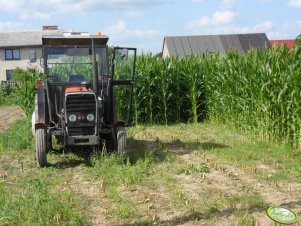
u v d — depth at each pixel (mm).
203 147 10828
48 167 9039
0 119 19938
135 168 8508
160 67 15555
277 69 10914
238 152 9984
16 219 5879
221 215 5984
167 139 12383
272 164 8961
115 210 6262
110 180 7863
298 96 10094
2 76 49812
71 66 9594
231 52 14320
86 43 9609
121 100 15219
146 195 6980
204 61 15953
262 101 11531
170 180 7828
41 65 9648
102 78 9703
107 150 10125
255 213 6027
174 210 6246
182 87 16188
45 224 5680
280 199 6637
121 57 9547
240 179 7887
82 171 8703
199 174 8305
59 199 6699
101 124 9492
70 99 8914
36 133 9062
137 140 12273
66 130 8906
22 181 7820
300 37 10523
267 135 11453
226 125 14438
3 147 11031
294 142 10391
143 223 5742
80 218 5859
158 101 15875
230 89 13547
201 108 16281
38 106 9555
